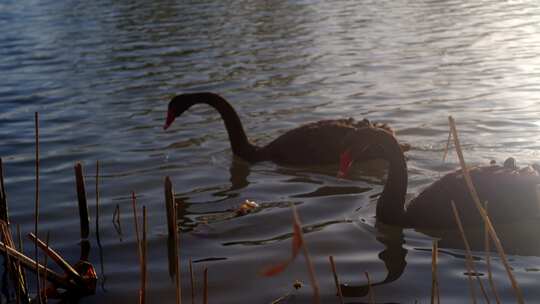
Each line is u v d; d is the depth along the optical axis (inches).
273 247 263.3
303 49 642.2
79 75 582.9
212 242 270.1
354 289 228.1
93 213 303.7
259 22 788.0
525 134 386.0
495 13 795.4
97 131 429.1
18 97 522.3
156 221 292.8
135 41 714.8
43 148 399.5
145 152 388.5
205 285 173.8
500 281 229.6
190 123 446.0
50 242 275.0
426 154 362.9
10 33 799.1
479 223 281.7
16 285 213.8
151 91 519.5
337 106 461.1
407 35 691.4
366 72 548.7
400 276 236.8
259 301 222.8
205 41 697.0
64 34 772.6
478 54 596.1
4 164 373.4
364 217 293.1
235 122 384.2
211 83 533.3
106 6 961.5
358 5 886.4
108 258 259.9
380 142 292.7
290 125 427.8
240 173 357.4
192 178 348.2
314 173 354.9
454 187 287.9
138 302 227.8
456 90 487.8
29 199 322.3
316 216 294.7
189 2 962.1
